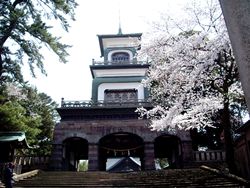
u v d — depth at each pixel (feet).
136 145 108.78
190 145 92.32
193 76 54.44
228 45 51.39
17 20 68.69
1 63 73.51
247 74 6.30
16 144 69.10
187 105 64.49
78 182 56.13
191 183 48.85
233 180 45.39
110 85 118.21
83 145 111.86
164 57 64.49
